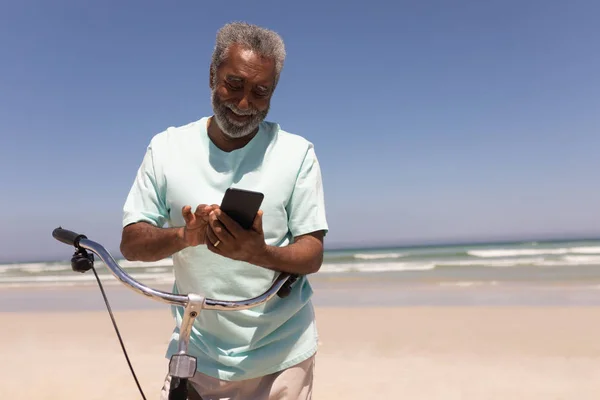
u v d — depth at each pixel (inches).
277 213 79.1
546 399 204.4
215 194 79.3
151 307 458.0
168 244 70.1
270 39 75.7
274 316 80.4
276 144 81.7
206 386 81.9
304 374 83.0
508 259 967.0
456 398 208.5
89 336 339.6
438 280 622.5
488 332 313.1
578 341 284.2
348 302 456.4
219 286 79.6
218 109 76.1
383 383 228.2
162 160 81.4
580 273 639.8
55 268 1315.2
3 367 269.9
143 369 257.9
